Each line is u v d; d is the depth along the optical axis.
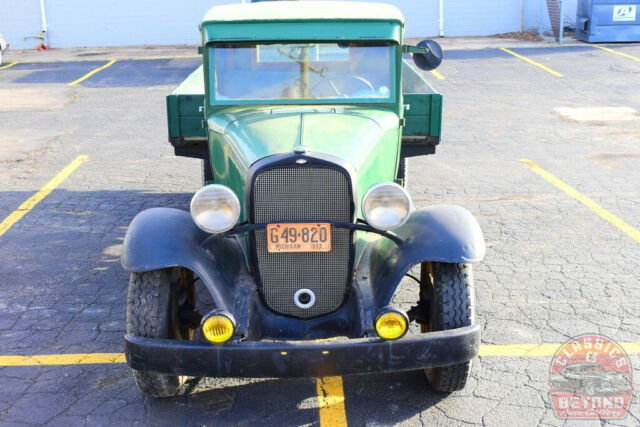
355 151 4.50
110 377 4.92
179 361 3.93
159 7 24.17
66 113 13.71
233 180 4.80
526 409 4.47
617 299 5.93
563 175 9.39
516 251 6.95
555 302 5.90
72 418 4.45
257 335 4.30
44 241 7.39
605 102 13.71
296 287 4.37
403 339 3.93
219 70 5.38
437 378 4.47
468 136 11.55
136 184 9.28
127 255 4.18
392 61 5.36
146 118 13.20
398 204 4.12
